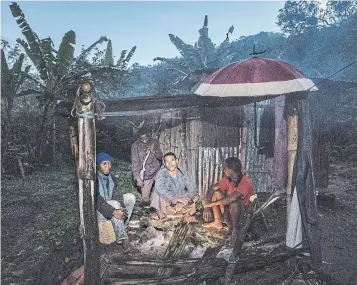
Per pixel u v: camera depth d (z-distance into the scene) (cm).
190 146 373
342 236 272
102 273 247
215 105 286
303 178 259
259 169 330
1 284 264
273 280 259
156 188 356
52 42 631
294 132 262
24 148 536
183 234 303
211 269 258
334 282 239
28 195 434
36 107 589
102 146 369
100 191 322
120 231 299
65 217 371
